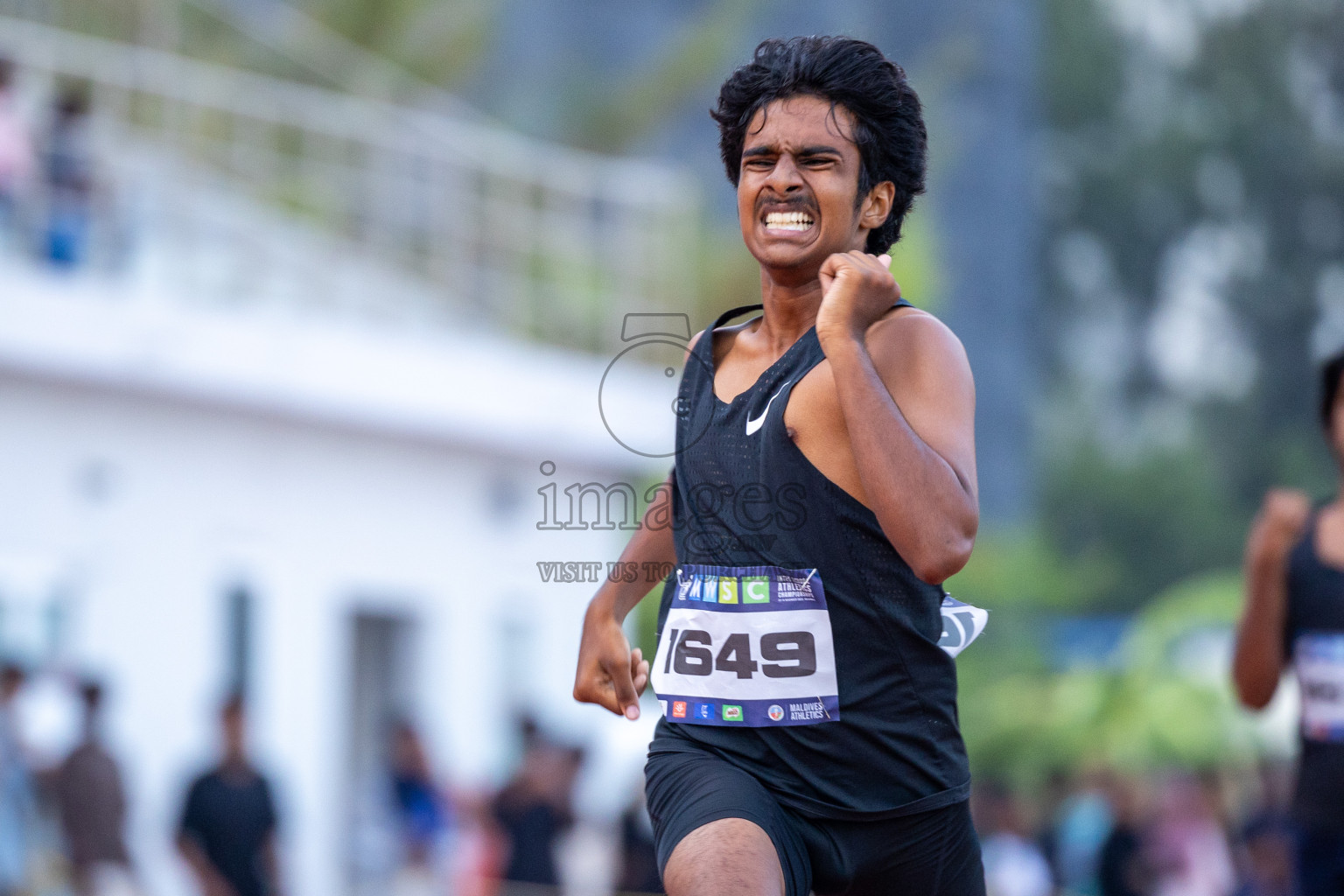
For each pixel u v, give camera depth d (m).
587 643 9.95
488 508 43.62
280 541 39.75
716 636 9.06
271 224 43.44
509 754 43.44
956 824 9.14
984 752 64.38
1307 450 117.38
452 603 42.91
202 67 45.91
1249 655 15.61
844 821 8.87
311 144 44.88
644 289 46.97
